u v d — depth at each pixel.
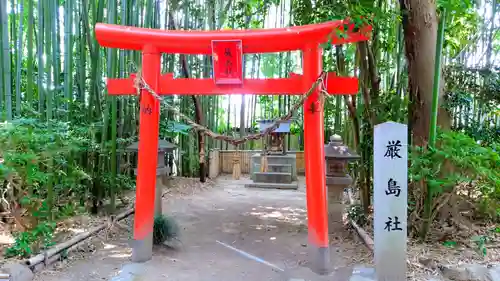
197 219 5.34
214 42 3.28
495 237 3.62
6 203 3.44
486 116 5.72
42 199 3.67
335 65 5.31
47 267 3.21
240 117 11.76
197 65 8.49
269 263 3.52
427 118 3.92
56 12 4.59
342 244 4.06
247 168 11.27
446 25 4.01
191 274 3.21
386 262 2.84
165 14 7.91
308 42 3.30
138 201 3.48
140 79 3.43
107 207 5.22
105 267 3.33
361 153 4.73
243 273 3.26
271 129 3.40
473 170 3.33
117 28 3.39
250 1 5.65
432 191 3.42
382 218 2.85
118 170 5.64
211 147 10.20
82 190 4.69
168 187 7.66
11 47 5.41
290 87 3.46
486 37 6.31
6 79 3.85
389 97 4.36
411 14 3.88
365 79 4.50
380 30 4.42
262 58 10.97
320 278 3.13
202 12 8.05
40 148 3.43
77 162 4.65
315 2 3.96
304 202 6.74
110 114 5.48
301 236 4.48
